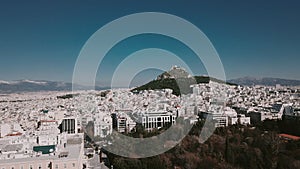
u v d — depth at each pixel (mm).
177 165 161375
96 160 177875
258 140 175625
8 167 109688
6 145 149625
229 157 160125
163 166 155875
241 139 184250
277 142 172875
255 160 155000
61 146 140875
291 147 169000
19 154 122312
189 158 160000
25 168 112062
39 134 189875
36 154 123375
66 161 115375
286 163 146625
